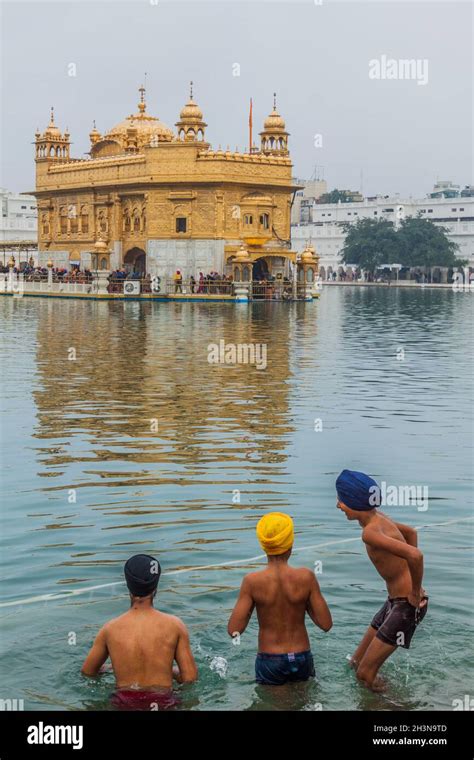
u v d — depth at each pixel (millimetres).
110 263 65062
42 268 70312
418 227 110375
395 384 18703
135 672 5598
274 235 61281
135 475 10594
